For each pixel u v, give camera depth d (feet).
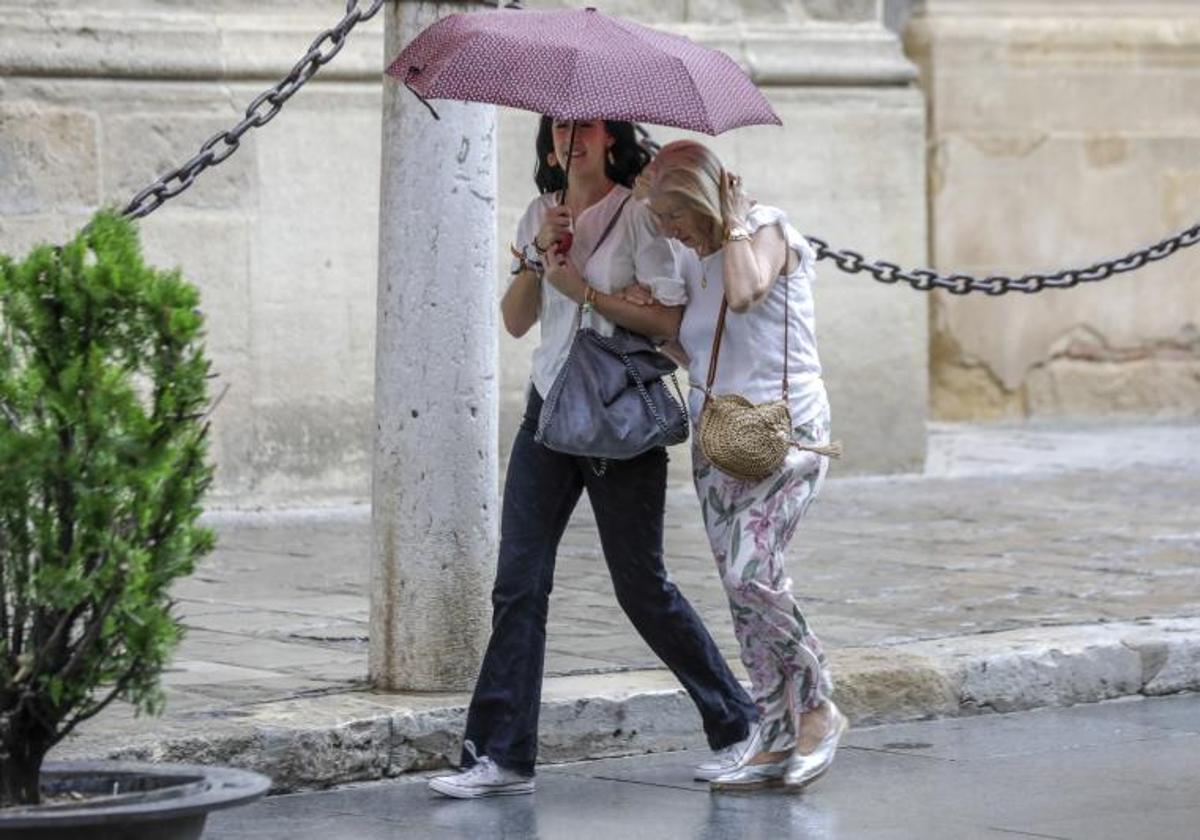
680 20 128.57
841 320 131.85
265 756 62.59
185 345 49.03
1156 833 58.08
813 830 58.54
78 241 48.55
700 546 106.11
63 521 48.14
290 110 116.67
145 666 49.08
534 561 62.18
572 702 67.82
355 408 118.93
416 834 58.08
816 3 132.16
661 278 60.08
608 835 58.08
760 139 129.80
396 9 67.92
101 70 112.68
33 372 48.03
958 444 150.92
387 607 68.90
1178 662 80.28
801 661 62.44
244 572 95.96
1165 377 170.60
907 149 133.28
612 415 59.72
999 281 84.58
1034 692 77.15
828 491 126.31
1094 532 109.50
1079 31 167.12
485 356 68.90
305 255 117.39
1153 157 169.17
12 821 45.88
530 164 123.24
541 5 123.95
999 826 58.90
